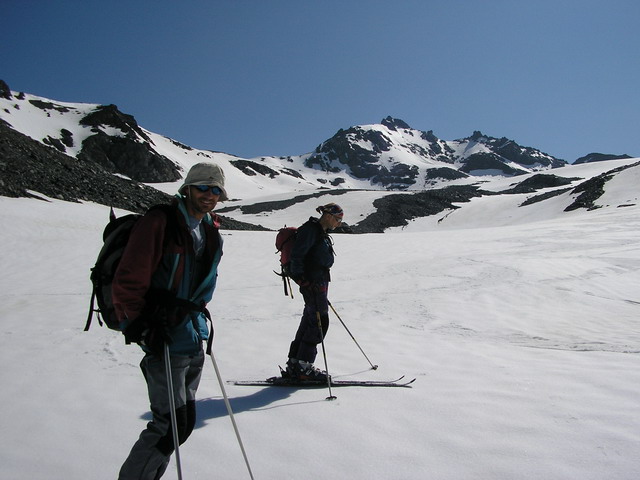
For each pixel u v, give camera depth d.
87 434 3.45
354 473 2.84
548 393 3.98
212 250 2.77
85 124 155.62
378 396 4.14
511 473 2.74
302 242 4.58
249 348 6.10
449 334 6.91
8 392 4.35
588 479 2.62
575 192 80.31
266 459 3.04
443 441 3.19
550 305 9.26
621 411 3.49
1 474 2.91
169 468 2.96
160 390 2.55
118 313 2.39
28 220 25.06
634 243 19.44
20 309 9.01
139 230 2.39
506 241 23.36
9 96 159.62
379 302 9.73
